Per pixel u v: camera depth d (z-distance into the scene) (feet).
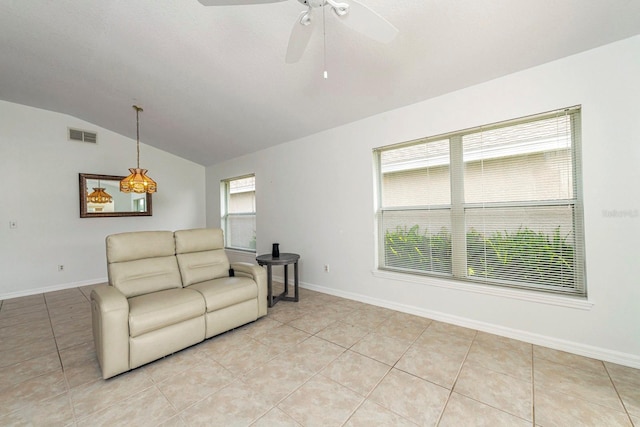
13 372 6.36
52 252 13.75
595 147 6.43
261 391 5.58
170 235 9.25
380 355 6.86
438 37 6.43
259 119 11.75
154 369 6.44
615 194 6.23
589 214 6.51
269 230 14.96
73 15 7.07
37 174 13.37
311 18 4.66
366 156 10.73
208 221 19.74
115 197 15.65
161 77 9.51
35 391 5.65
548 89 7.00
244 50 7.67
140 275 8.12
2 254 12.49
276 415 4.91
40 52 8.67
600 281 6.41
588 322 6.56
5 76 10.25
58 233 13.93
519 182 7.73
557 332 6.94
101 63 9.09
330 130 11.97
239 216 17.65
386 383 5.76
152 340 6.53
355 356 6.84
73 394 5.55
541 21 5.75
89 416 4.93
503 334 7.72
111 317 5.97
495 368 6.18
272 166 14.76
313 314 9.73
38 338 8.16
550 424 4.56
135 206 16.44
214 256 10.05
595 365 6.19
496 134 8.08
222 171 18.40
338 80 8.49
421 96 8.95
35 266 13.28
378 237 10.75
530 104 7.25
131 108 12.25
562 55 6.72
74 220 14.40
